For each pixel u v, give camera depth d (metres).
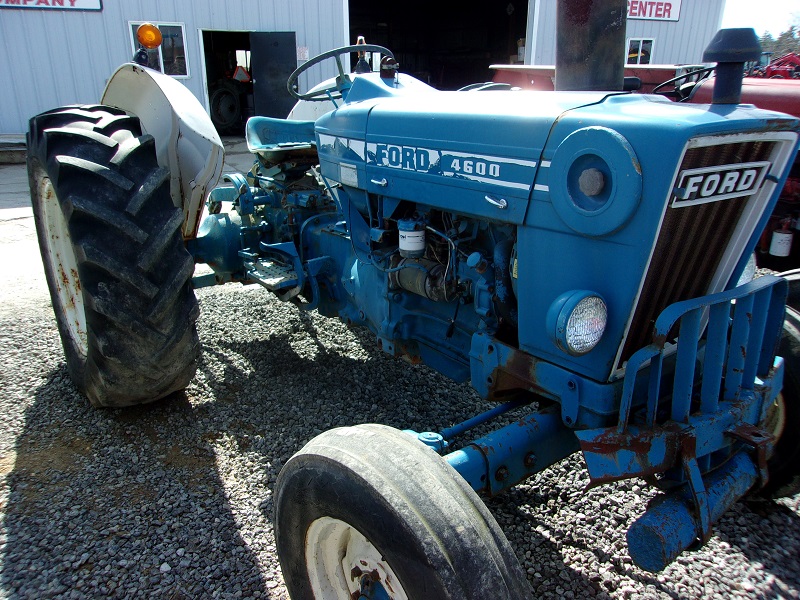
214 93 13.65
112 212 2.31
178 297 2.55
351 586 1.62
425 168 2.09
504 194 1.83
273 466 2.59
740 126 1.53
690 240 1.69
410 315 2.52
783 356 2.29
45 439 2.74
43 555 2.09
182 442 2.75
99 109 2.73
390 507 1.36
